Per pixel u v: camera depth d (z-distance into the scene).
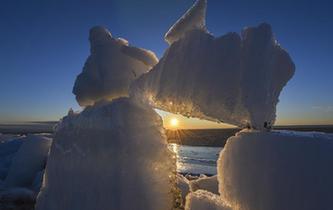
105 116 4.04
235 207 3.08
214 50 3.20
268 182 2.79
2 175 9.00
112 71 4.43
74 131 4.29
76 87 4.66
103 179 3.85
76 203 4.01
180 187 4.96
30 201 6.87
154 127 3.87
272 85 3.10
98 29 4.68
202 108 3.16
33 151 8.61
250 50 3.04
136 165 3.74
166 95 3.38
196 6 3.50
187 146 63.38
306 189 2.59
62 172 4.28
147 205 3.64
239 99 3.03
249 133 3.06
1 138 11.77
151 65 4.40
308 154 2.65
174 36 3.59
